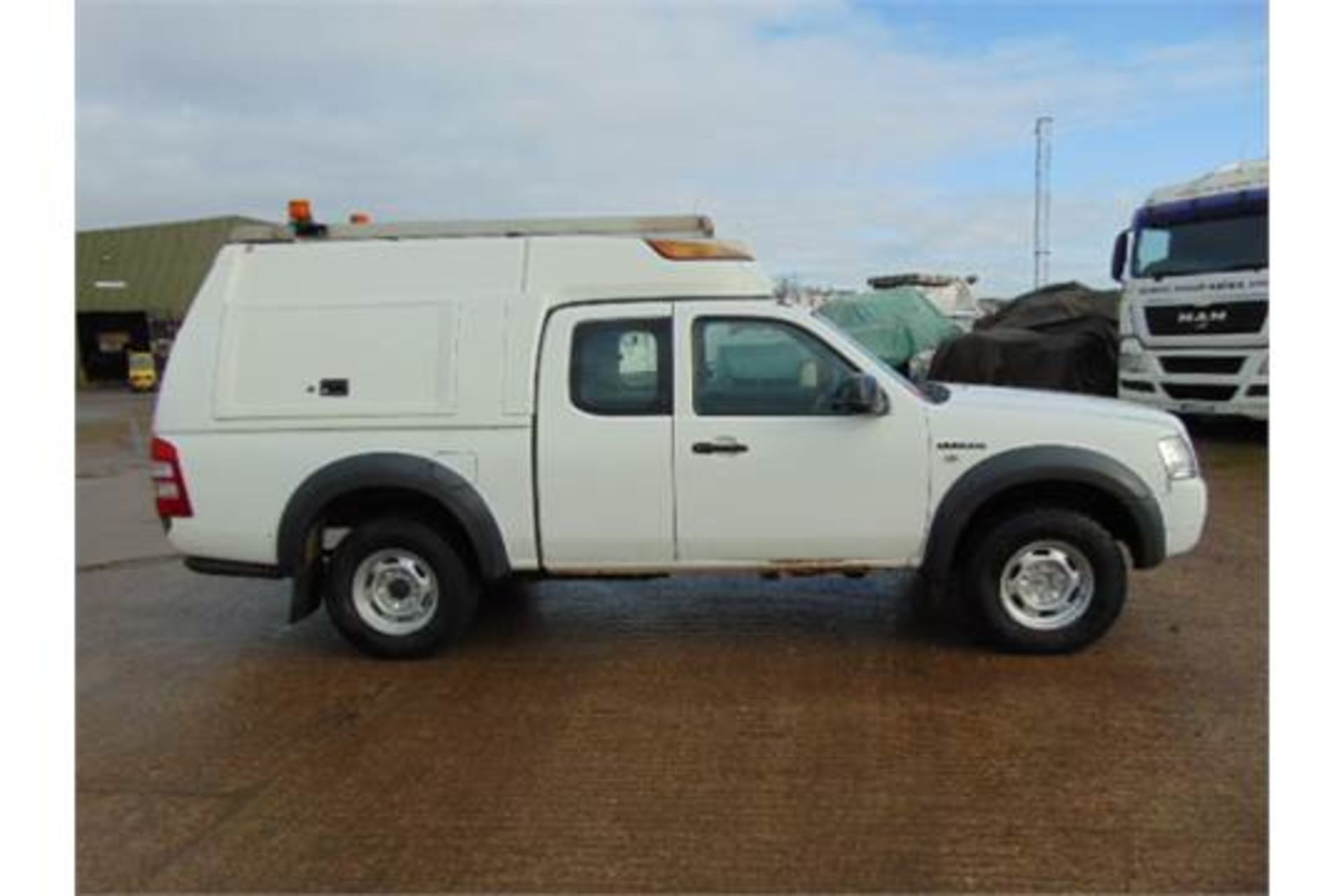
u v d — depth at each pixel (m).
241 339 4.46
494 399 4.35
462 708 3.96
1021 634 4.34
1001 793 3.12
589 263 4.45
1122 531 4.41
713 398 4.32
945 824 2.95
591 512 4.36
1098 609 4.29
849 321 17.53
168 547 7.48
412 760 3.50
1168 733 3.54
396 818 3.08
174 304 35.41
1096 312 14.61
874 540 4.34
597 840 2.91
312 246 4.55
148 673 4.52
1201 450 10.55
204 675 4.48
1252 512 7.36
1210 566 5.79
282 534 4.42
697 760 3.42
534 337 4.37
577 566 4.46
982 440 4.25
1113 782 3.18
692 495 4.33
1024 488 4.36
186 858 2.87
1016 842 2.83
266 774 3.42
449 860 2.83
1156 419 4.36
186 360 4.47
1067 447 4.22
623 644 4.71
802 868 2.73
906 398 4.29
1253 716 3.67
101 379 35.88
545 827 3.00
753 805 3.09
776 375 4.34
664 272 4.39
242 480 4.43
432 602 4.53
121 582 6.31
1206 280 10.24
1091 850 2.78
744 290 4.39
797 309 4.37
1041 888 2.61
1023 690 3.97
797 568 4.41
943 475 4.27
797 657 4.45
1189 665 4.21
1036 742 3.48
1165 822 2.92
